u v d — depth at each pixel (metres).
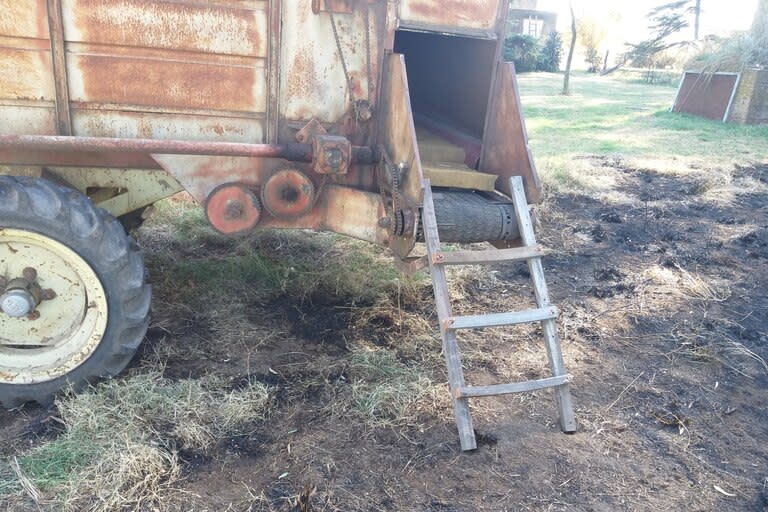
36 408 3.29
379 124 3.62
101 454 2.83
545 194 7.56
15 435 3.05
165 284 4.57
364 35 3.47
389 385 3.52
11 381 3.20
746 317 4.82
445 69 4.86
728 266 5.81
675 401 3.68
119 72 3.24
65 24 3.11
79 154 3.41
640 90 22.92
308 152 3.43
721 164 9.69
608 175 8.95
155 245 5.25
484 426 3.30
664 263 5.80
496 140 3.94
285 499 2.73
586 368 3.98
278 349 3.92
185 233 5.50
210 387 3.45
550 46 33.75
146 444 2.92
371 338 4.13
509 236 3.57
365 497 2.77
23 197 3.02
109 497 2.65
